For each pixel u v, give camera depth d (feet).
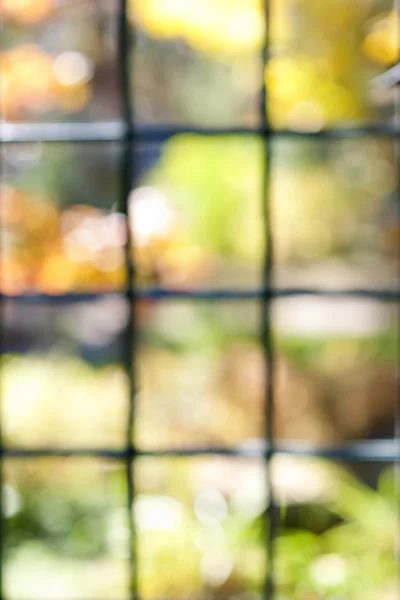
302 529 3.07
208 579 2.85
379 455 2.07
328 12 3.16
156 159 4.22
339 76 3.20
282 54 3.18
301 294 2.06
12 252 3.01
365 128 2.04
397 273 4.11
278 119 3.22
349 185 4.21
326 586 2.71
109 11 3.83
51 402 3.94
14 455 2.08
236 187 4.18
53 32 3.73
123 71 2.05
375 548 2.82
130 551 2.10
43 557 3.14
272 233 2.08
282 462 3.20
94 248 2.95
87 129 2.04
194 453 2.08
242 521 2.96
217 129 2.05
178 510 3.00
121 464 3.28
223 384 4.24
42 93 3.48
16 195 3.27
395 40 2.15
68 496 3.55
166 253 3.08
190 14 2.92
